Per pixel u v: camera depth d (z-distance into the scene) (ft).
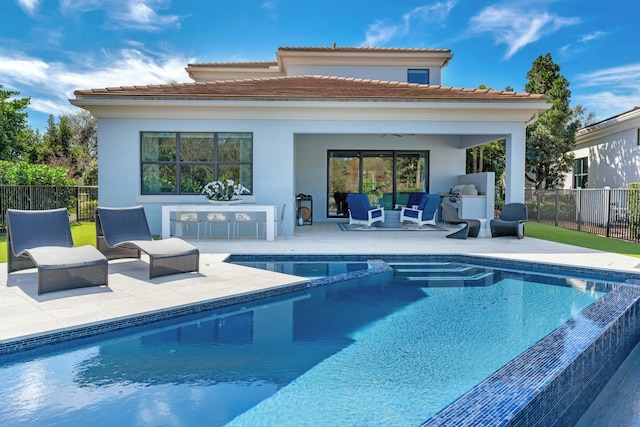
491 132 38.88
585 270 24.58
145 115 37.68
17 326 13.87
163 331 15.60
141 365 12.66
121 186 38.04
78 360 12.98
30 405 10.32
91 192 58.13
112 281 20.44
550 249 31.12
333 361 13.02
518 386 10.36
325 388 11.28
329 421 9.73
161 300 17.19
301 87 43.01
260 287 19.60
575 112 87.10
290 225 39.11
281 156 38.55
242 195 38.91
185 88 40.73
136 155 37.93
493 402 9.66
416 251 30.22
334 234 40.75
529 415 9.67
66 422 9.59
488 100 37.32
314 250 30.55
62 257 18.99
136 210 26.04
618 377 14.92
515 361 11.76
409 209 46.70
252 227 38.81
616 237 38.91
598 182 60.80
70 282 18.54
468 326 16.24
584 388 12.57
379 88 43.09
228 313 17.79
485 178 44.68
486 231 41.34
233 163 39.01
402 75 61.11
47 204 47.70
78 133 129.59
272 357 13.29
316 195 55.83
